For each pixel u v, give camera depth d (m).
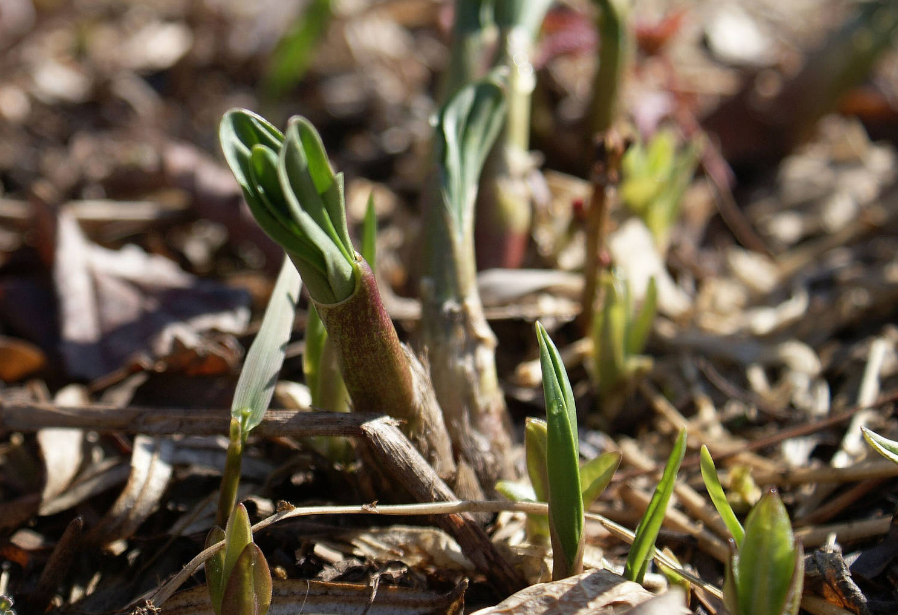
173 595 0.43
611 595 0.41
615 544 0.47
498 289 0.54
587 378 0.55
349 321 0.41
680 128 0.69
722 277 0.63
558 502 0.41
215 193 0.61
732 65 0.86
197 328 0.55
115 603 0.45
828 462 0.51
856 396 0.54
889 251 0.64
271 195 0.39
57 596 0.45
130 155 0.73
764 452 0.51
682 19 0.70
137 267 0.57
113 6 0.94
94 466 0.49
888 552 0.44
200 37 0.87
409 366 0.44
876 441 0.42
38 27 0.87
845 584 0.43
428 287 0.47
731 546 0.40
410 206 0.68
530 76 0.55
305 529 0.46
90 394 0.52
